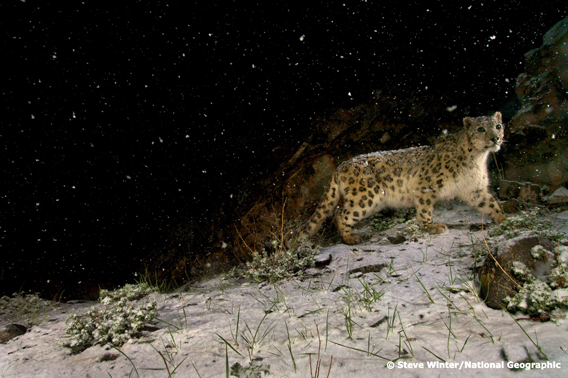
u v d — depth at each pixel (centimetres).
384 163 597
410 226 540
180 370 272
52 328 392
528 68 676
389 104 843
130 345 319
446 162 541
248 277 478
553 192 618
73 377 280
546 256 299
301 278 442
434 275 384
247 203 841
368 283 391
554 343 233
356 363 251
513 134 659
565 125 617
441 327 284
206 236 873
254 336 305
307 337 297
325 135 845
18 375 292
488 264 321
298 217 782
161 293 474
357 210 589
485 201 551
